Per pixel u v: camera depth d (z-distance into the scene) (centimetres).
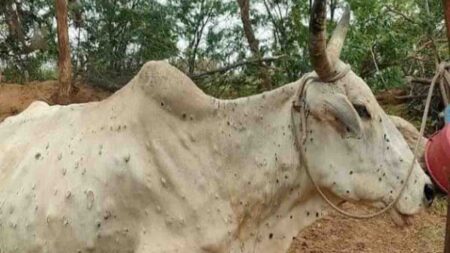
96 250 351
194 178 355
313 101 364
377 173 367
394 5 1002
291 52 1082
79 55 1330
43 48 1542
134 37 1307
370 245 648
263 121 375
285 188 376
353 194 368
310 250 632
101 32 1323
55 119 399
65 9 1063
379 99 1008
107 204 347
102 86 1285
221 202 360
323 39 345
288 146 373
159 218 348
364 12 973
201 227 352
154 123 357
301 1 1107
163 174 350
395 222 376
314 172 372
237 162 368
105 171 352
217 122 370
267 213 378
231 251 364
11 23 1554
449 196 359
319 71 359
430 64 968
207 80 1127
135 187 347
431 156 370
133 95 367
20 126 413
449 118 379
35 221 360
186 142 360
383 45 967
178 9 1312
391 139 373
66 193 355
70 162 363
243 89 1119
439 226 685
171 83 360
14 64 1566
